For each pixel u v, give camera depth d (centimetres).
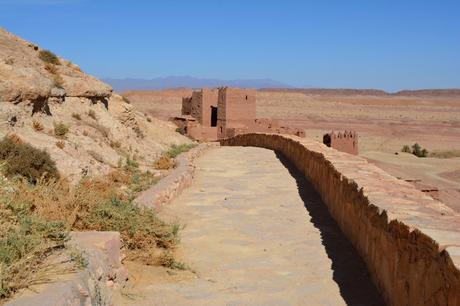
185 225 954
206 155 2288
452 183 5578
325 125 13950
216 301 626
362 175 977
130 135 2272
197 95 6594
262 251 853
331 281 711
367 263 759
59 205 740
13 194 698
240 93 5909
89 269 529
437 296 450
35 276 477
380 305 626
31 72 1697
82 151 1620
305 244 892
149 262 738
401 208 670
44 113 1750
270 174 1680
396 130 13162
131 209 830
